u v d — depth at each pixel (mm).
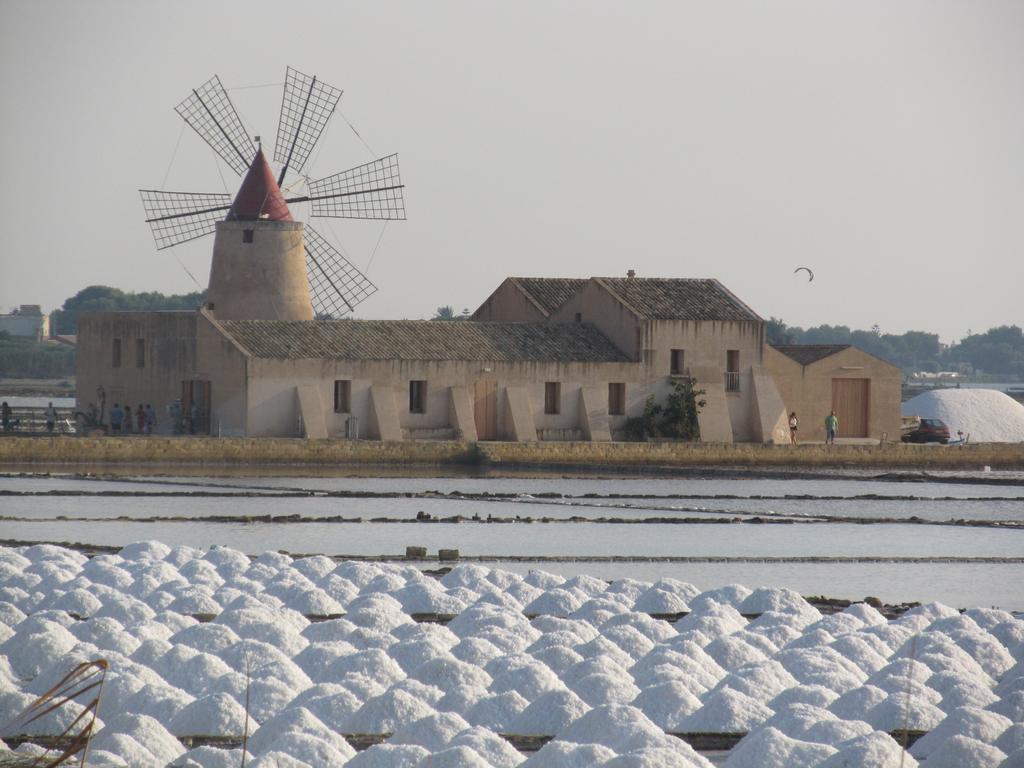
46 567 65625
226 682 45250
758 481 149250
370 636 51969
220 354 166500
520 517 105375
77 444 152375
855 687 46906
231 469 152250
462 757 36312
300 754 38094
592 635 53781
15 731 42469
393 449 161000
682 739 41656
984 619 58375
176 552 70750
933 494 136500
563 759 36750
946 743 39031
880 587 77750
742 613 61688
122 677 45375
